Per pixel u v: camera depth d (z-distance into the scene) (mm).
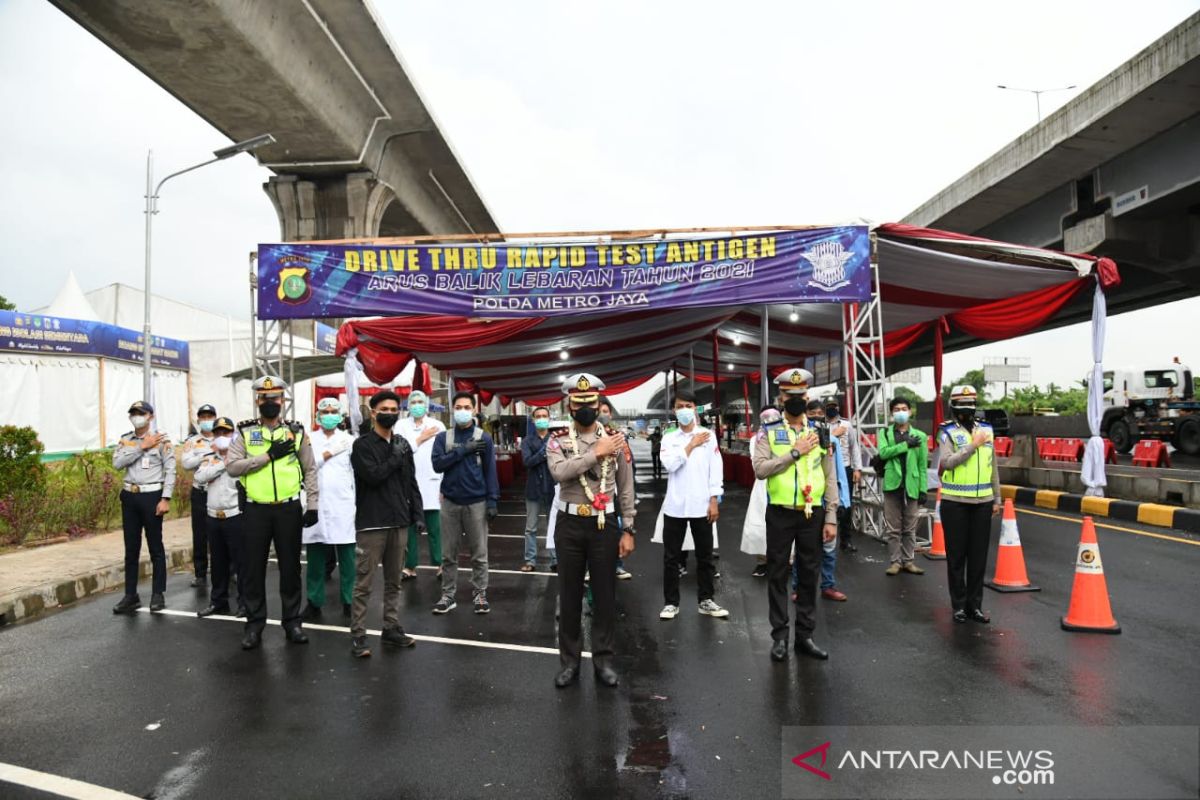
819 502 5180
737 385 41938
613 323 12727
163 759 3693
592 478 4781
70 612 6879
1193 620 5840
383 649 5531
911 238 9797
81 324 19891
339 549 6883
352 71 22469
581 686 4664
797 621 5230
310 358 19078
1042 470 14953
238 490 5730
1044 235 22156
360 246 9414
